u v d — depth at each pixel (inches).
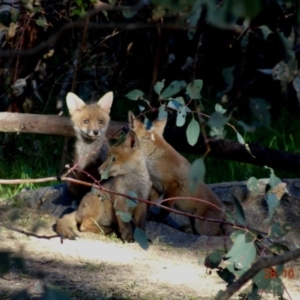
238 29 161.0
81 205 451.5
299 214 465.4
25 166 618.8
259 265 158.2
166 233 458.3
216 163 627.5
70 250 414.3
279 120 686.5
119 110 706.8
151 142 460.4
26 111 665.0
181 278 373.7
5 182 243.4
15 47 636.7
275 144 647.8
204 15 154.5
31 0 599.5
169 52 620.7
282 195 467.8
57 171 628.1
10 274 356.5
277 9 161.8
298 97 159.6
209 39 447.2
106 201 446.3
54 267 380.5
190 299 339.0
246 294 268.4
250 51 215.3
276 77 154.9
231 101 182.5
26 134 666.8
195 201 460.8
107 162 436.1
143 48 661.9
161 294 346.6
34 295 326.3
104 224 456.1
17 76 653.9
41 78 656.4
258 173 610.2
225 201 487.5
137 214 443.8
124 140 438.0
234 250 216.8
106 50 673.6
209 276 377.4
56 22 637.9
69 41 663.8
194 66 163.0
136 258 407.2
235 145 510.9
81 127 508.1
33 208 508.1
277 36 159.6
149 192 453.4
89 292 344.5
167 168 459.2
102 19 612.4
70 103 522.3
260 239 239.1
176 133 537.3
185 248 434.3
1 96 649.6
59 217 488.4
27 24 622.8
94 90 677.9
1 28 608.1
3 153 655.1
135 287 355.9
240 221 216.4
